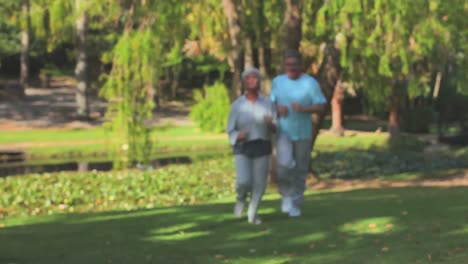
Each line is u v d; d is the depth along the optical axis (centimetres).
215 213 900
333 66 1750
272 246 679
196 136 3697
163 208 1024
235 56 1766
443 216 827
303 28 1788
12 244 695
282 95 824
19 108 4900
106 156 3078
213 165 2283
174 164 2536
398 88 3161
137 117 1698
